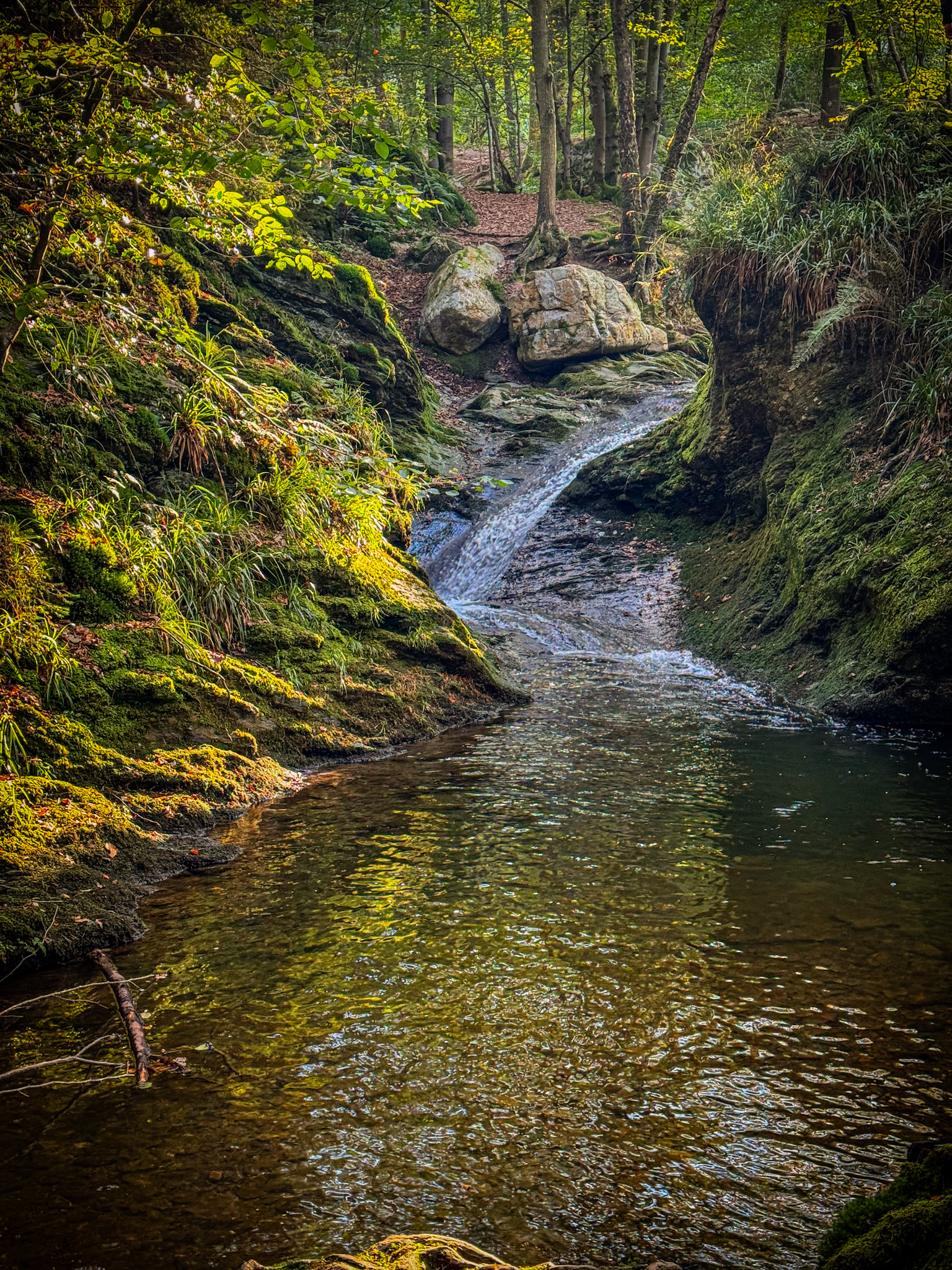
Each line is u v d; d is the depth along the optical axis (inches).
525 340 765.3
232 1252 94.6
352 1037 135.5
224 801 238.1
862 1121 115.1
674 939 165.6
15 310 277.3
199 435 339.9
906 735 304.5
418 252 842.2
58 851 187.8
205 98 256.2
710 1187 104.4
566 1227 98.4
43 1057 130.9
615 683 388.8
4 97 245.9
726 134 529.0
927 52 663.8
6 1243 95.6
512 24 1145.4
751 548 451.2
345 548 365.1
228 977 154.1
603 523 545.3
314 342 585.3
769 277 432.8
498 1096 121.3
